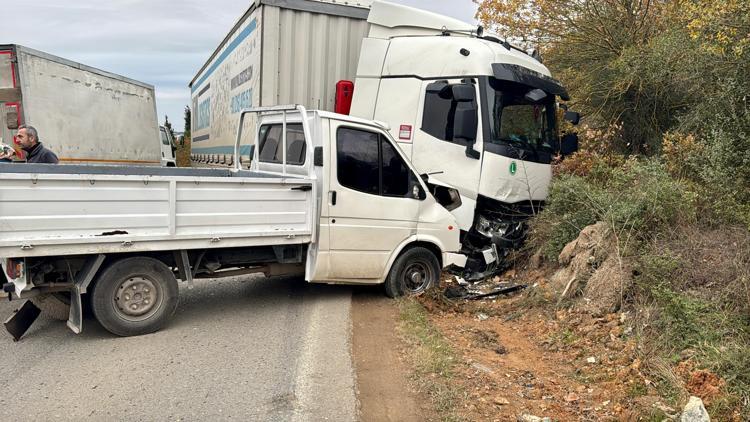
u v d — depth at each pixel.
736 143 6.91
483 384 4.42
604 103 10.52
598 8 11.24
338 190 6.25
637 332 4.94
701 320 4.62
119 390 4.20
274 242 5.91
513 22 12.12
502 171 7.60
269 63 8.85
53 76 11.55
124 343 5.19
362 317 6.15
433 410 3.96
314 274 6.26
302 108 6.31
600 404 4.11
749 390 3.87
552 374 4.71
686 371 4.21
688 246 5.71
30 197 4.58
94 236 4.88
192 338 5.35
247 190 5.68
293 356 4.92
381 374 4.57
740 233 5.65
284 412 3.89
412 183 6.86
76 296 5.10
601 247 6.24
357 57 9.43
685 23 9.10
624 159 9.66
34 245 4.61
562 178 8.25
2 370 4.55
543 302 6.32
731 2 7.29
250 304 6.57
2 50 10.35
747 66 7.70
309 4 8.98
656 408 3.84
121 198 5.00
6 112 10.52
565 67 11.80
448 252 7.23
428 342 5.24
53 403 3.97
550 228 7.55
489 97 7.62
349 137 6.38
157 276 5.40
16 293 4.85
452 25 8.52
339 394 4.17
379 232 6.58
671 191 6.39
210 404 4.00
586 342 5.21
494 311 6.54
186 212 5.35
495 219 8.05
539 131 8.41
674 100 10.06
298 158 6.59
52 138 11.51
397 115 8.32
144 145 16.61
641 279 5.49
